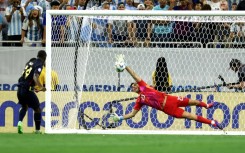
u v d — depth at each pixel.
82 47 58.19
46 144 38.78
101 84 59.00
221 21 56.69
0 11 64.94
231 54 59.06
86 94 58.50
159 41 59.97
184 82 58.94
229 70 59.00
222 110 58.22
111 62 59.16
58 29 57.56
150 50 59.06
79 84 57.81
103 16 55.72
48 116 53.47
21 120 51.97
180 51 59.00
